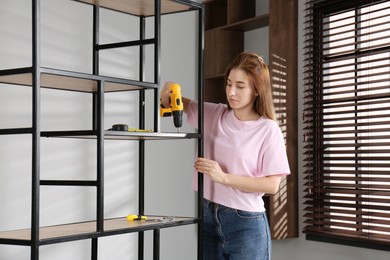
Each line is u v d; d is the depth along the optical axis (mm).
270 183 2293
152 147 3371
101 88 2088
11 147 2705
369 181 2957
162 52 3441
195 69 3637
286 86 3344
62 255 2918
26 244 1910
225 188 2344
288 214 3320
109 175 3139
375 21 3107
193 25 3629
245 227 2326
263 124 2336
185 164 3553
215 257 2447
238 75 2299
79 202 2996
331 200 3266
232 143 2348
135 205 3262
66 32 2945
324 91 3324
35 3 1889
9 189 2697
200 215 2396
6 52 2693
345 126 3072
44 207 2842
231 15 3598
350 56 3129
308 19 3355
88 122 3031
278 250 3492
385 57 2938
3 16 2682
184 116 3568
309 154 3234
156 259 2709
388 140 3035
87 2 2445
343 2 3191
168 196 3453
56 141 2893
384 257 2910
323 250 3219
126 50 3227
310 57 3312
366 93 3117
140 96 2734
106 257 3115
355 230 3096
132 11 2605
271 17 3301
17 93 2729
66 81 2145
